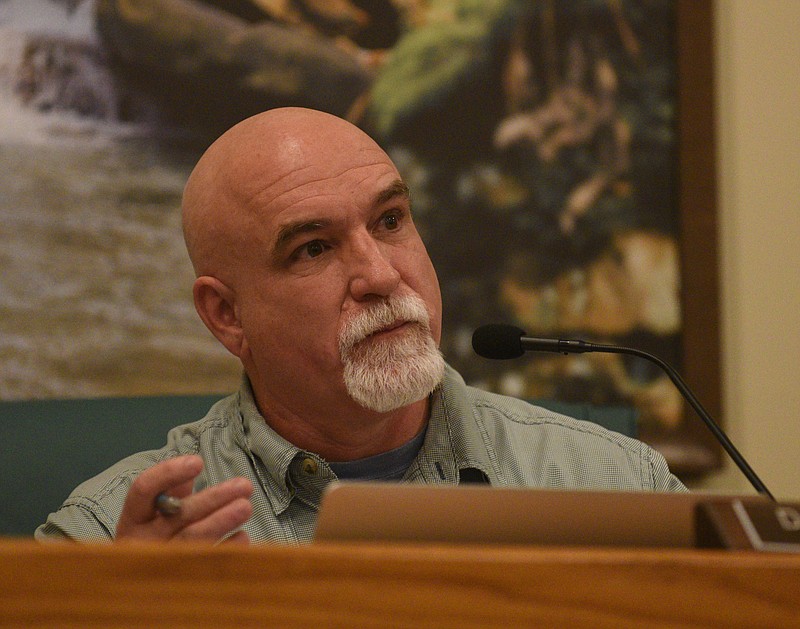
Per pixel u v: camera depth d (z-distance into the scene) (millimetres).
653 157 7953
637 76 7965
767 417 7973
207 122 7414
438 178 7789
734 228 8047
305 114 5078
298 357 4863
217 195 5027
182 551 2162
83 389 7141
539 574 2215
